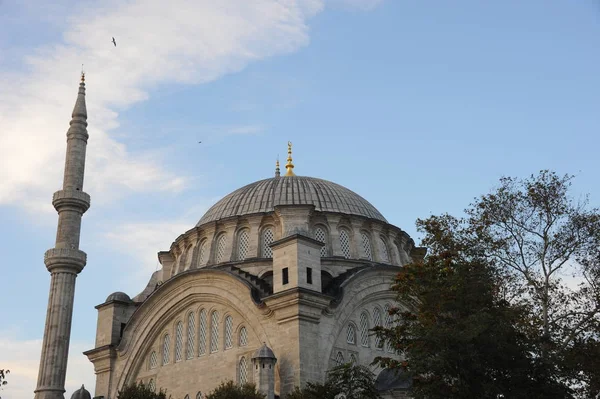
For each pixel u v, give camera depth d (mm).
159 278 68062
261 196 62812
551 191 43219
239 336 51500
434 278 38531
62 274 58719
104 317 62969
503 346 34125
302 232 49812
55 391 54656
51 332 56562
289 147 75312
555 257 42281
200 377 53312
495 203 43688
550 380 34750
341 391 40469
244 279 52094
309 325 46938
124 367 59344
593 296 40625
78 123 65125
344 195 64812
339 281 53062
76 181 62719
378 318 54375
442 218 42812
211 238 60562
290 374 45219
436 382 35062
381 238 61938
